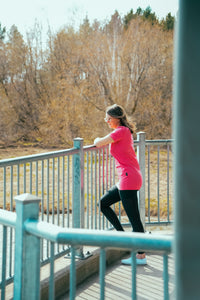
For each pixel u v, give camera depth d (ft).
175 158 3.74
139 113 78.84
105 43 81.71
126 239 5.22
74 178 13.41
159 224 16.93
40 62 84.07
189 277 3.69
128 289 12.26
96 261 13.65
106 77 80.69
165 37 79.71
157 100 78.28
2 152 72.59
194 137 3.61
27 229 6.04
